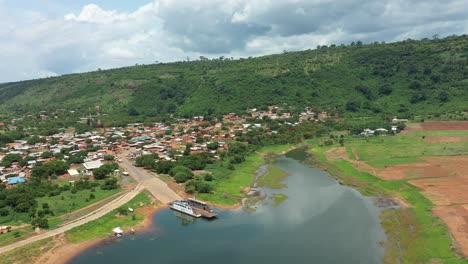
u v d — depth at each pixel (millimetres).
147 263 85875
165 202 126562
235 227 105250
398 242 92312
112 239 99188
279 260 84938
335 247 90688
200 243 95250
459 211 108312
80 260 87875
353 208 118750
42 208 115562
